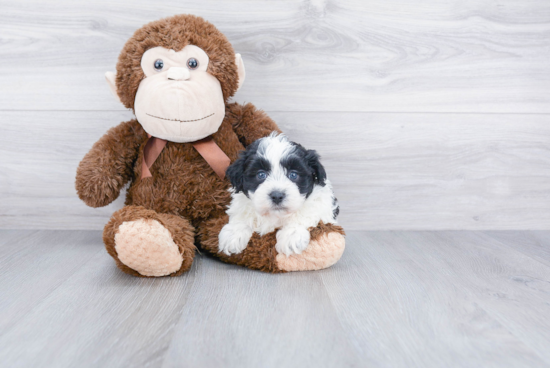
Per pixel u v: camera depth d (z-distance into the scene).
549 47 1.66
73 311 0.98
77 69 1.60
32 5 1.55
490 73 1.67
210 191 1.39
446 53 1.65
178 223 1.28
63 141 1.64
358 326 0.92
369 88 1.66
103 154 1.37
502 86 1.68
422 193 1.73
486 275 1.25
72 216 1.69
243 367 0.77
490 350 0.83
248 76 1.63
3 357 0.79
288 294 1.09
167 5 1.58
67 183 1.67
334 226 1.27
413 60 1.65
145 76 1.31
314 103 1.66
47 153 1.65
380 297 1.08
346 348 0.83
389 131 1.69
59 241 1.55
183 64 1.30
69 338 0.86
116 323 0.92
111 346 0.83
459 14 1.62
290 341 0.86
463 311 1.00
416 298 1.08
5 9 1.55
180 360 0.79
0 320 0.94
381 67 1.65
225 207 1.39
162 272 1.18
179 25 1.33
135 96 1.33
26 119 1.62
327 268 1.29
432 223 1.75
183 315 0.97
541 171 1.73
